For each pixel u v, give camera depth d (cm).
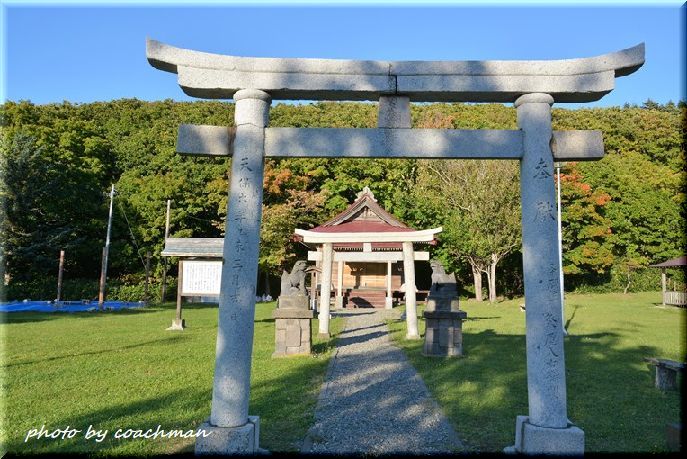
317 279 2647
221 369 548
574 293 3603
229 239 565
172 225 3388
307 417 695
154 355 1135
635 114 4812
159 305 2833
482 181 3134
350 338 1543
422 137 589
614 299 3134
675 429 570
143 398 775
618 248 3762
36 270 2780
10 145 2773
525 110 590
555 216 573
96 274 3447
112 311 2378
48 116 4041
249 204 570
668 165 4031
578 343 1380
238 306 554
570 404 765
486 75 589
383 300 3044
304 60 589
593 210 3409
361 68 589
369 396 816
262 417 695
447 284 1248
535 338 554
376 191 3528
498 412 720
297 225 3338
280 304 1210
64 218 3083
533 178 575
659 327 1752
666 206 3525
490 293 3198
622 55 582
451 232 3105
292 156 591
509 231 3089
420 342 1439
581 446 525
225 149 591
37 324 1758
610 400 786
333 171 3650
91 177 3381
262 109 588
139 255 3341
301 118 4519
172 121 4597
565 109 5219
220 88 586
